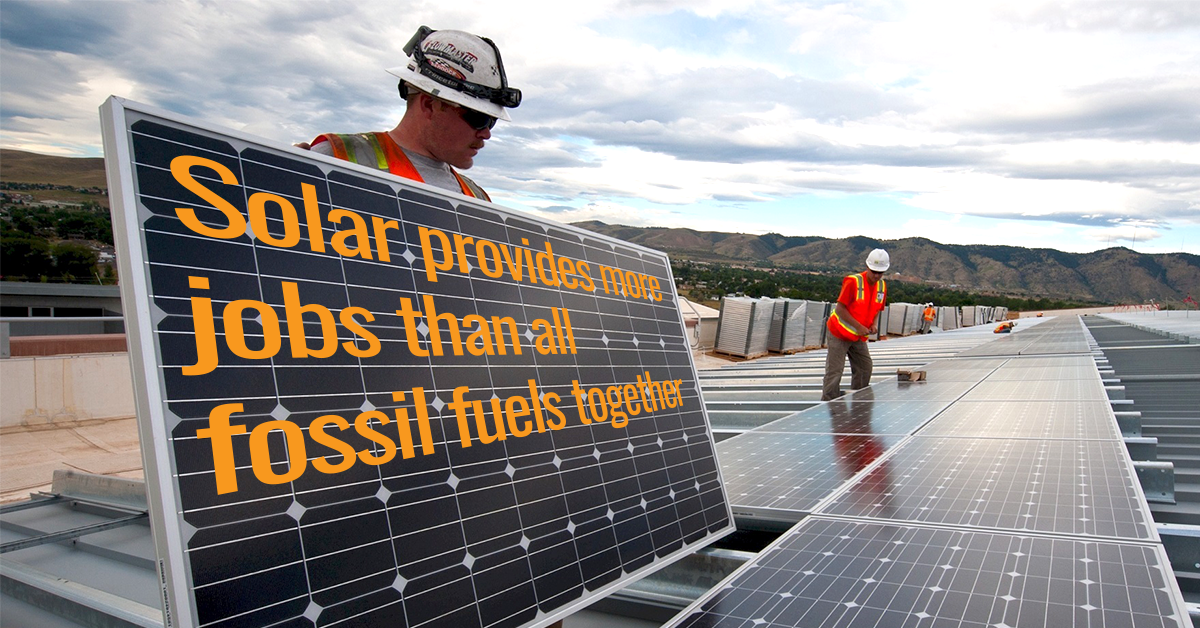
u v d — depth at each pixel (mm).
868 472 3605
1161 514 3490
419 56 2143
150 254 1271
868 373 8805
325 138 2137
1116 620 1692
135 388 1205
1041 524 2555
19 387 10219
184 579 1152
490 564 1702
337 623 1349
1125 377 9062
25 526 3592
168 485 1173
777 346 21844
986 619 1722
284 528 1328
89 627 2295
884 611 1800
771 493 3240
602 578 1990
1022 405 6023
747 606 1867
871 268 8289
